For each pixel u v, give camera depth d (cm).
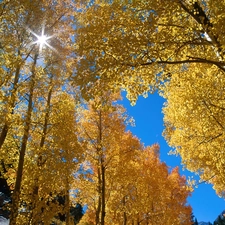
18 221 689
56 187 777
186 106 625
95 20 451
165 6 398
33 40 699
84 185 1070
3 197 1431
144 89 471
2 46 589
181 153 754
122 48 403
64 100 839
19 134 696
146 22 402
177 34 443
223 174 638
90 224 1380
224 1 359
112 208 1195
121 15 434
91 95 424
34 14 682
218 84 593
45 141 890
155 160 1430
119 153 1063
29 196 715
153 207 1436
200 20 444
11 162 841
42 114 748
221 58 417
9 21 616
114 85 440
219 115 597
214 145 639
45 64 795
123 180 1077
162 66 451
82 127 1078
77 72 419
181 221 1536
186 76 600
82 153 827
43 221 704
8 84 576
